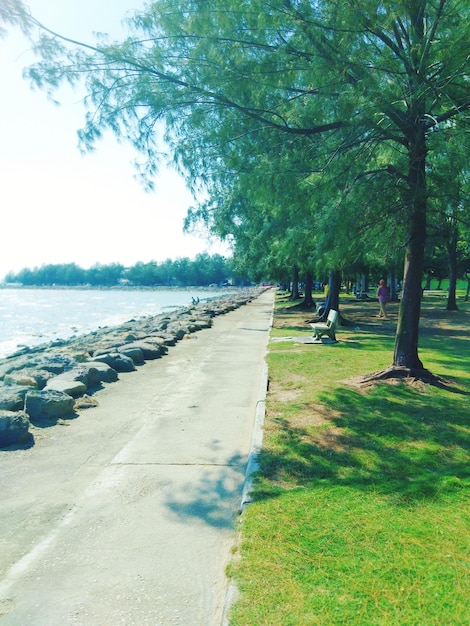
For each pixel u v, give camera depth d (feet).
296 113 20.24
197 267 523.70
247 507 12.23
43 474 15.38
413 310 26.40
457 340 45.29
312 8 18.29
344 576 9.40
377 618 8.25
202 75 20.33
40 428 19.99
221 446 17.84
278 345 42.68
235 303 125.08
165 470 15.65
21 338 80.84
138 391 26.68
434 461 15.20
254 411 22.45
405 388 24.32
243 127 21.52
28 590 9.66
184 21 19.67
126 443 18.24
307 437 17.61
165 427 20.13
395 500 12.51
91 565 10.48
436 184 21.66
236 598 8.84
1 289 518.78
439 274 138.41
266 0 17.97
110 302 226.58
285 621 8.22
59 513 12.84
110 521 12.40
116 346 45.85
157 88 20.61
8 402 21.01
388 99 17.97
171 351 42.14
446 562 9.82
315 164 20.75
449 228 26.94
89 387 27.55
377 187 21.36
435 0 18.69
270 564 9.82
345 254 22.03
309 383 26.35
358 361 33.12
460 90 18.49
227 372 32.12
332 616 8.31
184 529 11.96
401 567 9.66
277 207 21.40
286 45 19.17
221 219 38.32
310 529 11.11
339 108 18.56
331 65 17.90
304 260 29.73
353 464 15.02
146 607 9.10
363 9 17.44
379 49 19.21
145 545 11.26
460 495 12.76
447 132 18.48
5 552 11.03
